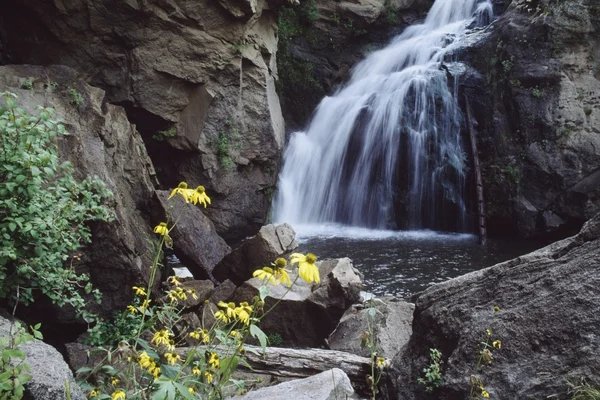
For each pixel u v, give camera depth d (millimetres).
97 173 7094
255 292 7680
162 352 3635
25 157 5027
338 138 17203
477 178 14984
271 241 8828
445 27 18938
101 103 8656
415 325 5082
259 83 13977
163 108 12578
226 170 13539
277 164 15086
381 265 11836
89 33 11797
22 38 11727
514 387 4188
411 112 16203
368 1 18984
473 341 4496
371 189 16438
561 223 14328
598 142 14234
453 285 4930
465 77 15859
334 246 13523
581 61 14539
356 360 5531
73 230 5762
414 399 4797
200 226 9367
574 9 14438
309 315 7465
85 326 6500
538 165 14516
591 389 3840
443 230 15688
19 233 5137
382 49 19078
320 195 17047
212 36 12750
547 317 4289
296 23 18562
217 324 3949
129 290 6809
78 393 3445
